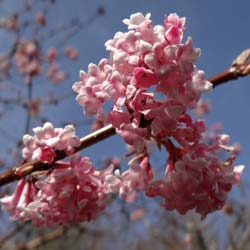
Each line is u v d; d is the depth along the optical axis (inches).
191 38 7.6
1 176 8.8
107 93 7.7
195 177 8.1
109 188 8.6
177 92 7.6
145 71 7.5
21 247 26.8
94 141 8.6
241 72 9.0
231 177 8.2
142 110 7.7
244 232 29.1
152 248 39.6
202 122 8.2
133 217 33.4
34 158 8.4
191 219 32.4
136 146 7.8
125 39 7.7
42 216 8.8
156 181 8.3
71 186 8.6
